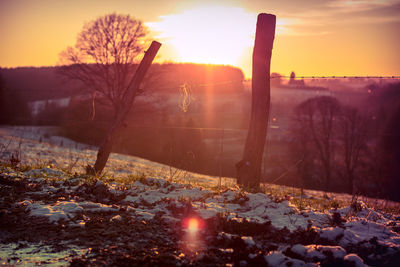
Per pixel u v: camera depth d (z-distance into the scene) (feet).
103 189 25.04
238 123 157.28
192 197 25.40
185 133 125.90
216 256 15.56
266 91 34.12
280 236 18.43
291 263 14.64
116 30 102.01
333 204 30.78
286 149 132.87
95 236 17.33
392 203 45.80
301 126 130.62
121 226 18.71
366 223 20.89
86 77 101.86
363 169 128.77
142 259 14.70
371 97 126.52
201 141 128.67
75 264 14.29
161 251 15.84
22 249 15.90
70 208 20.99
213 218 20.15
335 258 15.20
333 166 129.49
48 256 15.19
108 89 102.53
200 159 124.47
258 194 26.27
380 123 129.59
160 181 30.50
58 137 138.92
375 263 15.94
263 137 34.09
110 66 101.81
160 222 19.81
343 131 125.29
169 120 127.34
